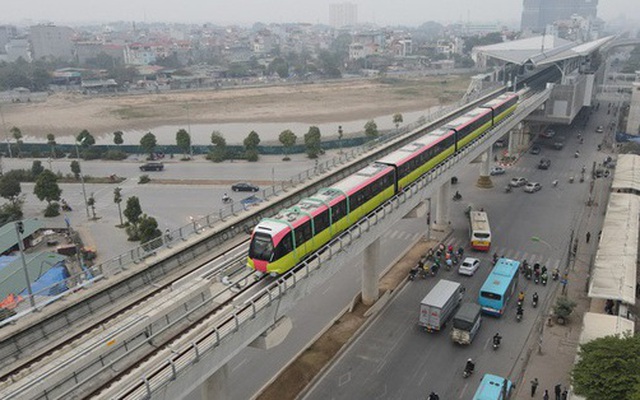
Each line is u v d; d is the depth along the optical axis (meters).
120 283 32.94
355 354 45.72
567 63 126.06
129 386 24.19
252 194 91.94
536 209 80.81
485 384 37.34
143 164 115.50
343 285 59.06
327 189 45.62
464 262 60.31
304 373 42.81
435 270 60.06
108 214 84.81
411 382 41.78
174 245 38.69
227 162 116.25
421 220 77.88
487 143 81.44
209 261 38.78
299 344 47.84
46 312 28.58
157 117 178.25
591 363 34.84
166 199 90.62
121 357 25.50
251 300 30.58
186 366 25.70
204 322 29.72
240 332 29.58
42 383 22.92
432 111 181.38
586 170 100.81
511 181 93.19
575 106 119.38
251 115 180.12
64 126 166.38
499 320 50.62
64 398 23.86
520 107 99.12
